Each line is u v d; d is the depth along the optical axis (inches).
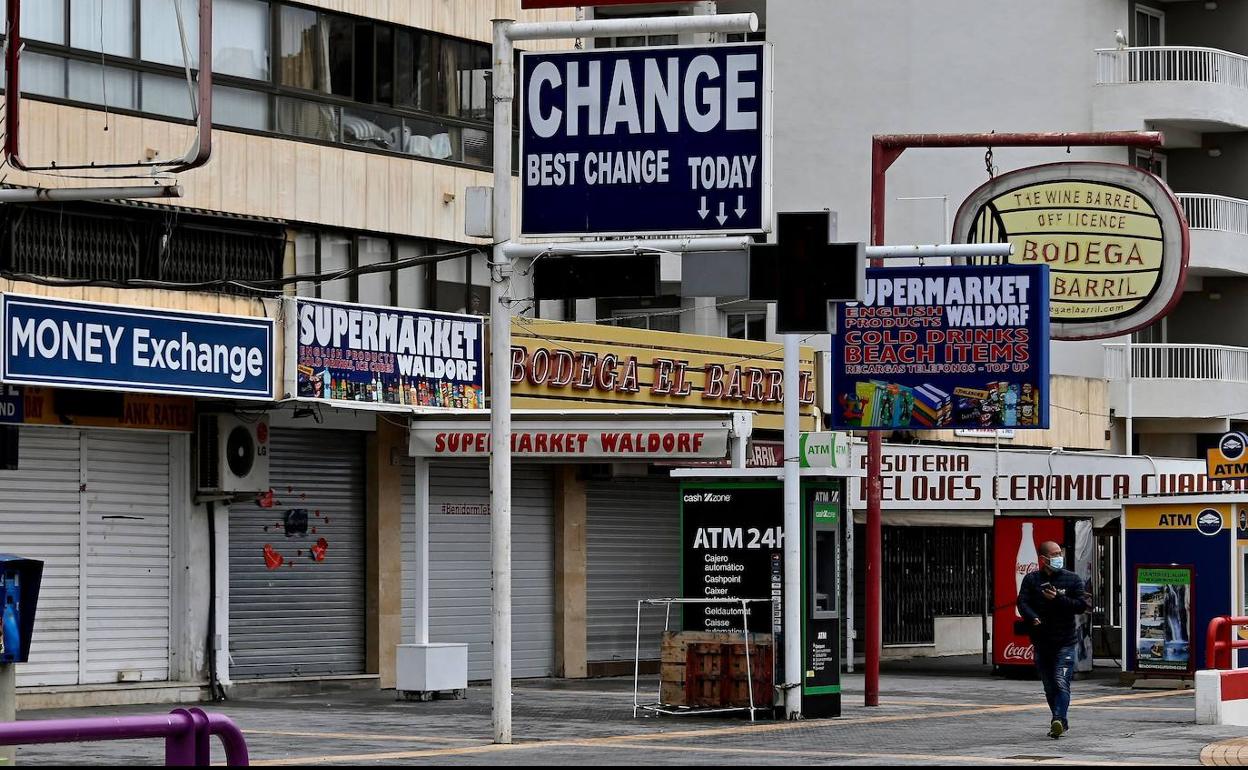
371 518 1487.5
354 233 1504.7
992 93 2375.7
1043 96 2362.2
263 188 1421.0
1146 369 2391.7
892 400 1327.5
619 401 1609.3
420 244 1565.0
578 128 1056.8
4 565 829.2
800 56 2434.8
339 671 1465.3
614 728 1109.7
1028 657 1609.3
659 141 1049.5
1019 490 1654.8
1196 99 2338.8
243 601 1393.9
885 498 1695.4
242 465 1357.0
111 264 1301.7
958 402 1314.0
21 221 1241.4
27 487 1254.3
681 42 2022.6
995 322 1306.6
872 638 1300.4
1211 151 2459.4
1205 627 1478.8
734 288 1034.7
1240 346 2453.2
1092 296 1648.6
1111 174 1644.9
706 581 1190.3
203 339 1270.9
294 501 1438.2
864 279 1031.0
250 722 1137.4
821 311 1027.3
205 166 1371.8
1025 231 1664.6
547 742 1022.4
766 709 1160.8
